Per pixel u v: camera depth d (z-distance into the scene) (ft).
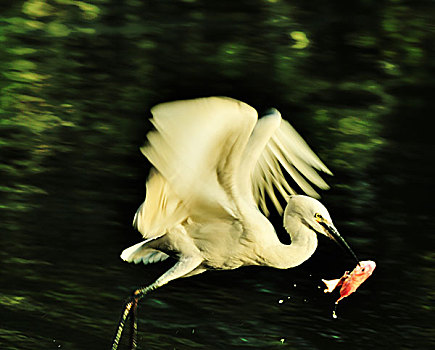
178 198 28.14
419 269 40.40
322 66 69.67
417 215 46.14
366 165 52.08
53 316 33.27
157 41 73.26
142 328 33.53
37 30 72.18
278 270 40.40
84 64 65.87
